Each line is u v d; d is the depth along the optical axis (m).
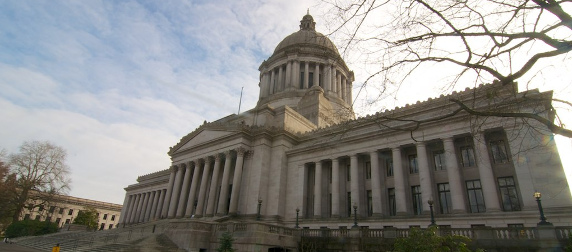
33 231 55.59
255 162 46.34
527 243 19.94
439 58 9.53
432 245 15.92
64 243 37.84
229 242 25.47
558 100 9.40
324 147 42.28
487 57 8.85
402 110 38.31
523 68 8.30
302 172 44.03
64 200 70.44
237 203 44.44
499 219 26.98
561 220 24.31
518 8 8.17
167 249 28.39
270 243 27.89
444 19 8.92
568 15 7.47
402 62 9.87
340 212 38.94
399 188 34.12
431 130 33.81
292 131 49.72
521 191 26.80
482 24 8.83
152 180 77.00
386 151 37.97
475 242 21.56
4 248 33.91
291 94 68.94
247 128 47.97
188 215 48.72
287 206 43.59
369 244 25.75
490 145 31.22
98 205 120.31
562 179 25.14
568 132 8.16
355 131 40.88
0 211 59.75
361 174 39.31
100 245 31.41
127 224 77.00
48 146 64.75
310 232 30.38
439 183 33.25
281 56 75.62
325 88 68.88
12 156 61.91
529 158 27.03
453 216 29.39
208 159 51.00
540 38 7.95
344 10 9.25
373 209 35.28
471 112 9.87
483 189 28.78
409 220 31.84
